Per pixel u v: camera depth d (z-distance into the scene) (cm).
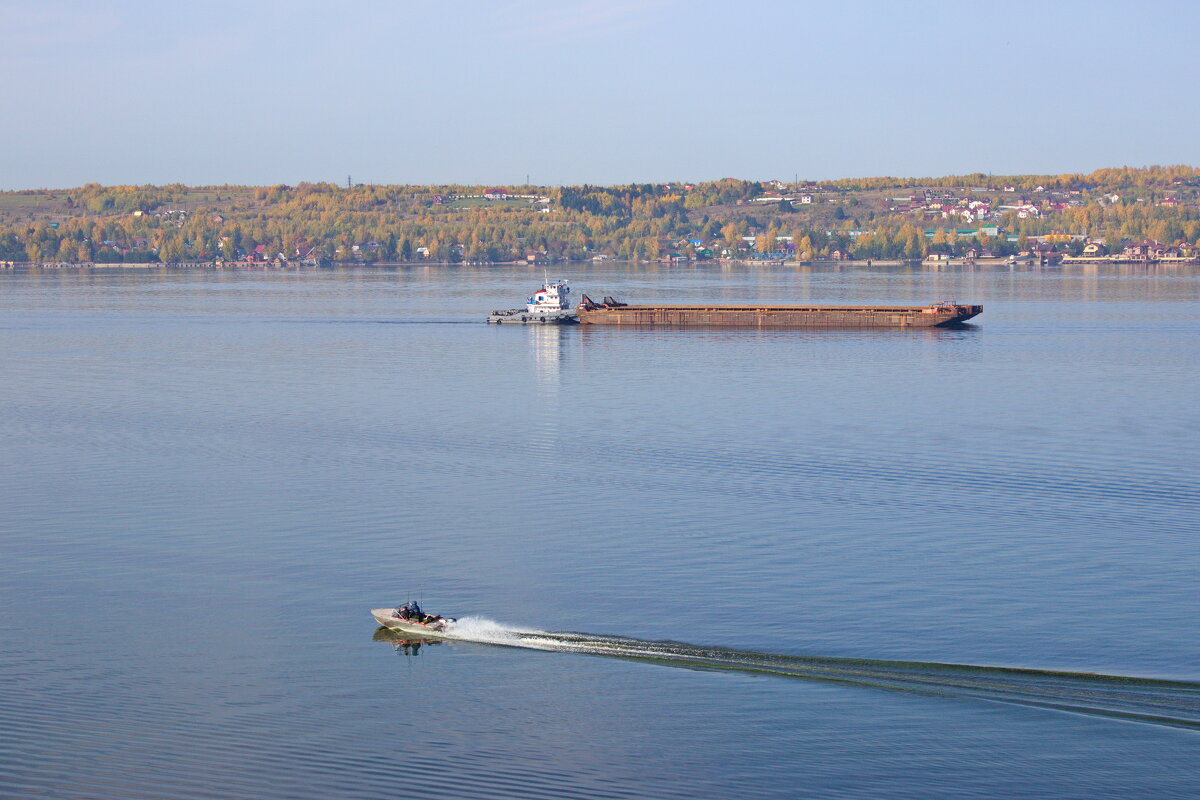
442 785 5172
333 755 5428
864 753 5412
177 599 7450
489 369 18312
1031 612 7025
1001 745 5434
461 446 12006
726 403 14562
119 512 9481
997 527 8769
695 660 6406
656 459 11231
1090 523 8850
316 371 18362
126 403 15175
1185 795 5056
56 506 9669
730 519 9062
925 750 5425
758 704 5869
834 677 6150
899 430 12644
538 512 9344
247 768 5309
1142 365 18200
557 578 7762
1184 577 7600
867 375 17025
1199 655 6366
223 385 16838
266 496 9938
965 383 16212
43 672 6350
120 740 5556
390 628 6925
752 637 6712
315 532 8869
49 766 5322
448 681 6194
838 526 8831
